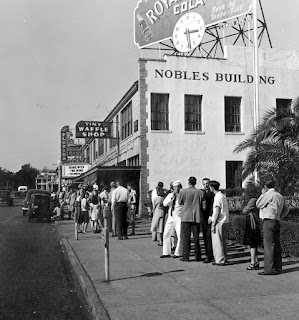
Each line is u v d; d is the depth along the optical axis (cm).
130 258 1064
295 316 577
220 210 945
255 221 899
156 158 2458
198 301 660
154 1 2750
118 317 586
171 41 2778
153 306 636
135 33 2814
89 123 2845
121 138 3105
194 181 1016
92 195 1731
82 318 631
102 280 813
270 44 2698
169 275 852
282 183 1345
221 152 2527
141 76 2475
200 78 2538
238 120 2595
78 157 5841
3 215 3030
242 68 2597
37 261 1085
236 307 625
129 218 1575
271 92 2622
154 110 2502
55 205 2670
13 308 675
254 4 2139
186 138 2498
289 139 1419
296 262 962
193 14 2628
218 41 2695
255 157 1413
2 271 949
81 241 1430
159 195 1301
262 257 1034
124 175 2455
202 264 966
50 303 707
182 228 1014
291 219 1280
